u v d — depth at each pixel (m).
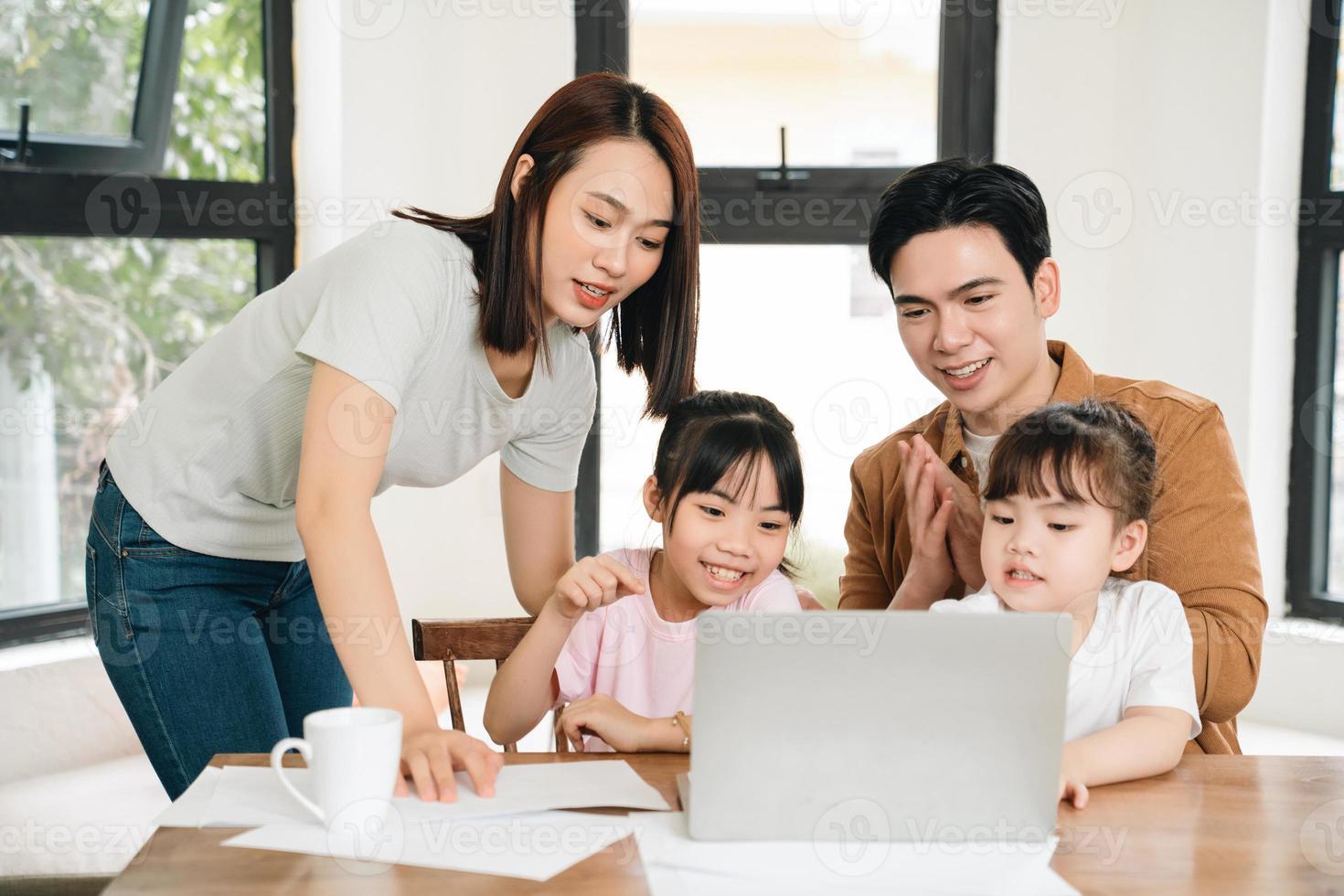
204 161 2.53
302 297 1.28
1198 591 1.32
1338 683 2.29
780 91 2.78
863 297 2.79
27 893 1.19
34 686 2.04
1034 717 0.86
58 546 2.36
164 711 1.32
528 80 2.66
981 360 1.36
